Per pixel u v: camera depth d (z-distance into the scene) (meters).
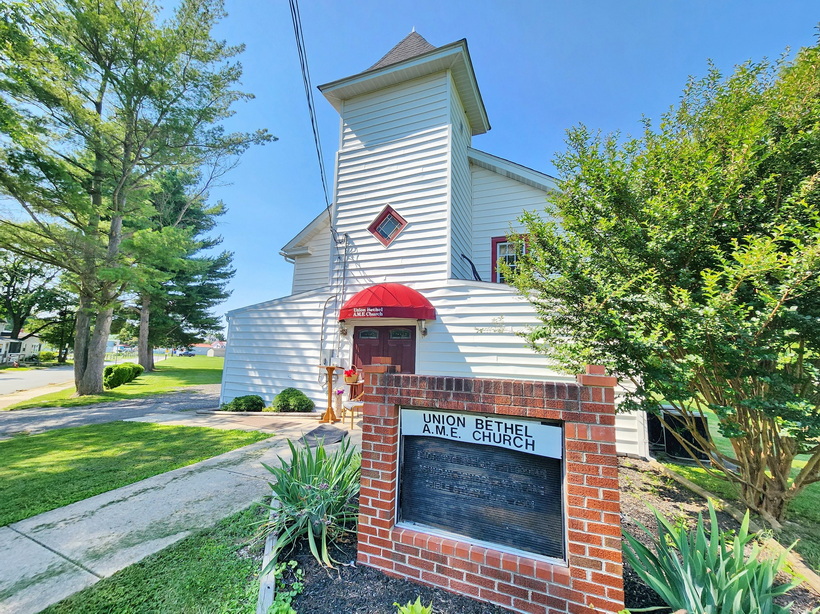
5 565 2.94
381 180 10.29
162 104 13.23
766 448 4.04
